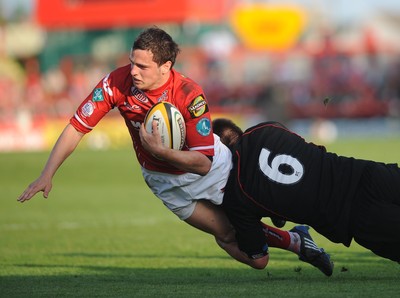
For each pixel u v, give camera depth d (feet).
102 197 213.87
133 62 74.95
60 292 79.41
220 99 483.51
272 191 77.87
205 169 77.77
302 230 87.45
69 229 152.05
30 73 557.33
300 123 444.14
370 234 76.54
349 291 74.49
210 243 129.49
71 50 553.64
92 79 502.79
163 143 75.66
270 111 402.11
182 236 139.64
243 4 520.42
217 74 510.17
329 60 495.82
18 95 464.24
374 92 476.54
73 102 473.26
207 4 480.23
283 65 512.22
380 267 96.43
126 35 538.47
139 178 261.85
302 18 515.09
